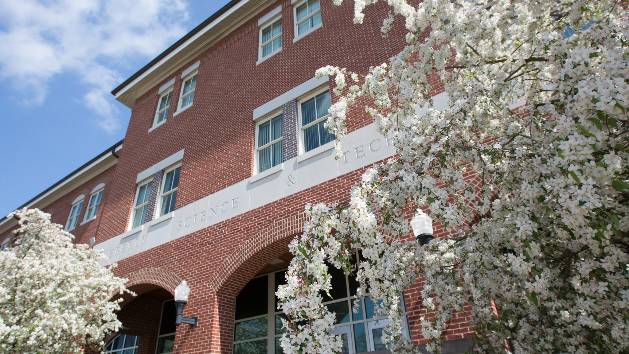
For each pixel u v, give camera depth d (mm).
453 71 4535
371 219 3910
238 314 10766
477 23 3914
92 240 12516
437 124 4109
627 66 2770
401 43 8305
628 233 2990
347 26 9523
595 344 3268
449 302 4047
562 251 3385
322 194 7684
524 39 3924
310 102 9383
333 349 3574
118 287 9539
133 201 12391
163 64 14250
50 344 8039
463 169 4266
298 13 11258
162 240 10320
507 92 3865
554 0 3592
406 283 4164
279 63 10484
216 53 12859
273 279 10531
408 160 4000
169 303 13188
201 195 10148
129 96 15570
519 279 3480
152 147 12953
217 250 8852
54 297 8273
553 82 3393
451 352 5035
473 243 3830
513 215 3268
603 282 2955
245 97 10797
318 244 4082
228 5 12523
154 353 12547
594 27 3246
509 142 3756
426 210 5363
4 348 7457
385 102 4797
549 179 2859
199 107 12086
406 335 5746
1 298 7844
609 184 2645
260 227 8328
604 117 2623
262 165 9500
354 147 7699
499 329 3727
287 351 3611
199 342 7941
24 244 9703
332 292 9016
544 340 3510
